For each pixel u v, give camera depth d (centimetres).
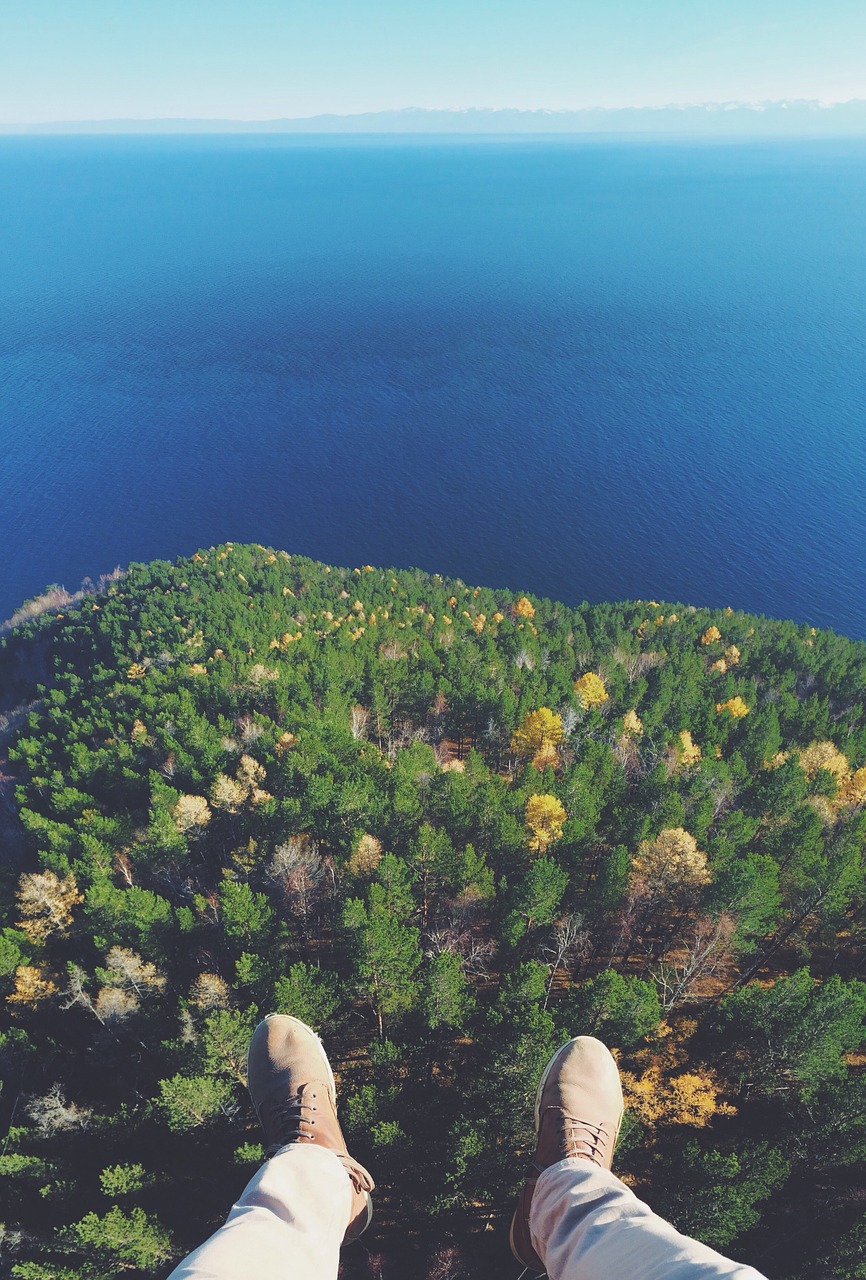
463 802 4584
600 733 6281
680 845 3803
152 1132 3412
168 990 3909
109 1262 2712
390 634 9219
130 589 15038
